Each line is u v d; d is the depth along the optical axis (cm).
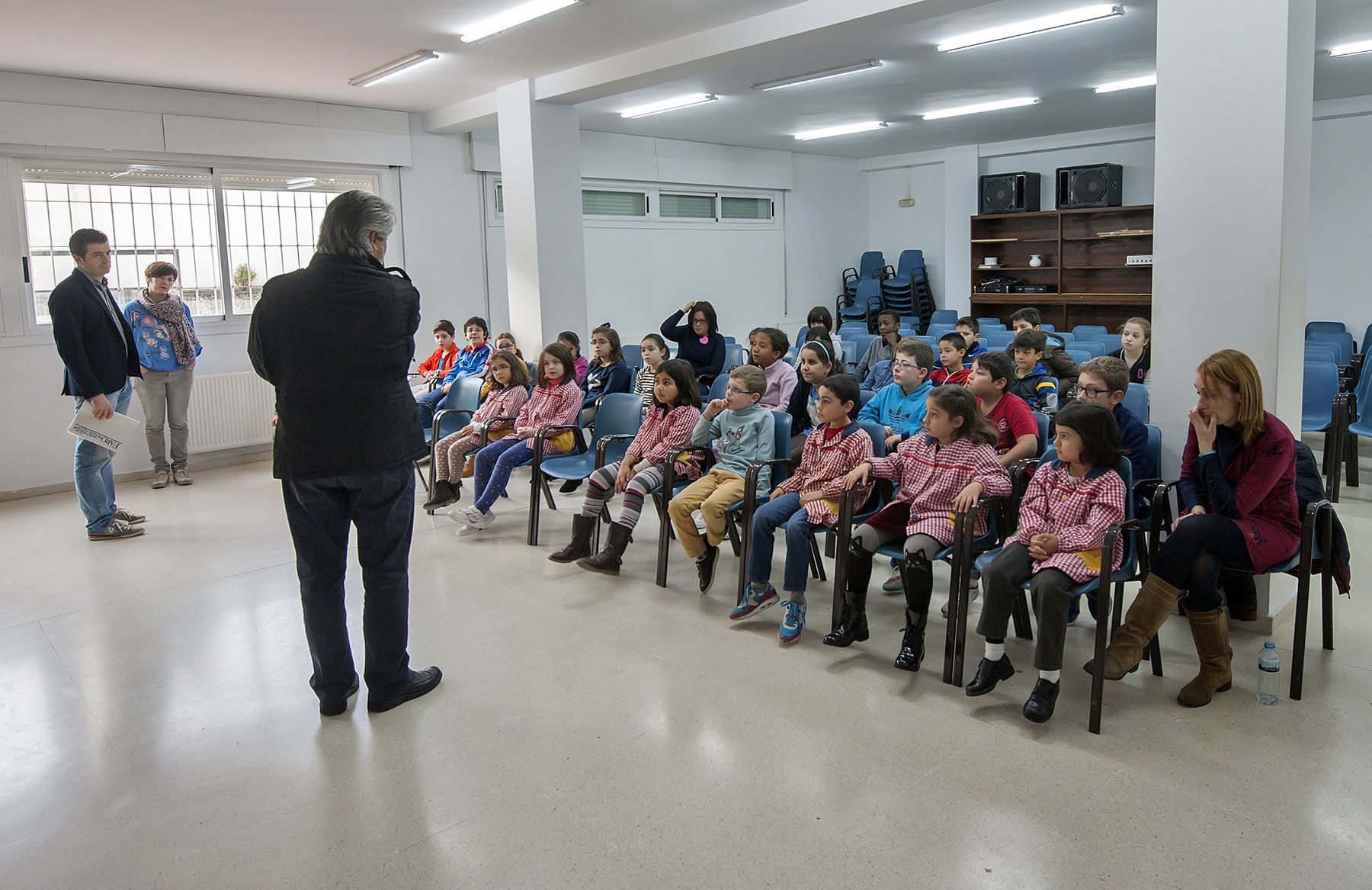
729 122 909
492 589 390
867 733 257
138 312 608
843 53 636
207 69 602
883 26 487
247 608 378
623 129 939
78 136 616
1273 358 312
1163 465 342
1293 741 245
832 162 1225
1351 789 222
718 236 1092
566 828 216
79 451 478
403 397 276
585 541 404
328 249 259
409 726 270
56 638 348
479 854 207
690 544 370
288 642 340
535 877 198
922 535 293
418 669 306
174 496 594
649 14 507
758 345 481
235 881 201
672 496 379
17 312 607
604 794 230
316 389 257
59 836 220
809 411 475
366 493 267
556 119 679
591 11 498
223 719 278
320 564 270
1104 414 272
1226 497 269
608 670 304
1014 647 317
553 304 689
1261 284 312
